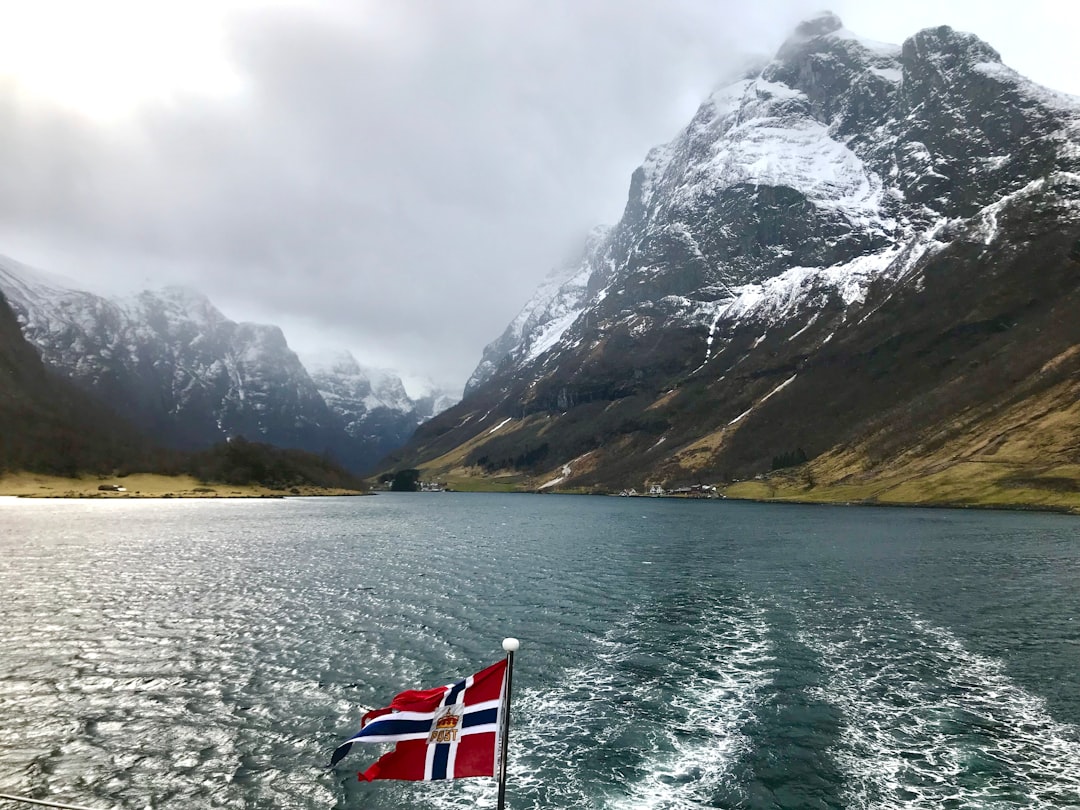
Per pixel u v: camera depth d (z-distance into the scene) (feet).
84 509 572.92
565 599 202.80
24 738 98.27
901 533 404.36
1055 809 77.71
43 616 175.32
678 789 83.56
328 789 84.64
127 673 128.98
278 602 197.16
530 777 87.15
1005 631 161.89
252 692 119.34
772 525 473.67
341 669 132.98
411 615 180.96
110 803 80.28
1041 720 105.60
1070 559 287.69
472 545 357.20
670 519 549.13
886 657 140.36
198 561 279.49
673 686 122.21
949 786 83.87
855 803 79.51
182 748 95.91
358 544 358.64
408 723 54.49
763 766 89.76
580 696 117.19
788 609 187.11
